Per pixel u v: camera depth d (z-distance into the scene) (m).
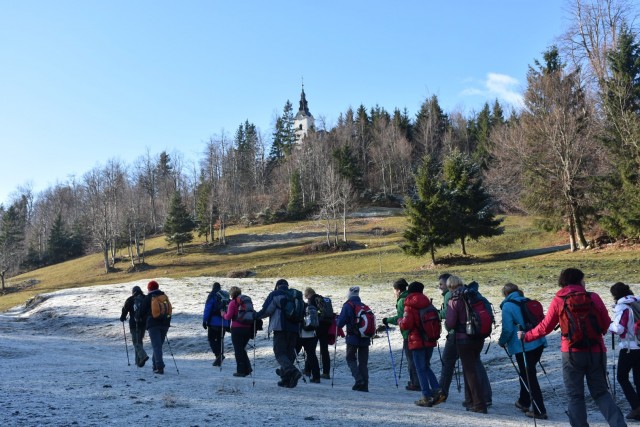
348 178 100.00
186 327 22.41
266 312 10.29
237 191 109.19
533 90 47.50
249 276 55.12
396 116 121.31
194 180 111.62
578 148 40.56
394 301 24.27
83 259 89.19
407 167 106.12
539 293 22.75
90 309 28.33
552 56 50.53
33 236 110.31
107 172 91.00
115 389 8.84
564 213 41.78
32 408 6.90
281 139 139.38
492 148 77.25
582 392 6.48
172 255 79.06
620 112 40.00
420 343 8.81
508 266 34.50
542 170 42.41
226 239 84.19
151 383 9.80
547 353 13.30
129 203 90.50
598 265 30.48
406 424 6.81
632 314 8.27
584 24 49.75
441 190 45.94
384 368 14.45
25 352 16.64
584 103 46.75
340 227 83.75
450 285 8.59
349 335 10.70
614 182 39.25
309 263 57.84
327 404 8.22
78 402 7.51
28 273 88.62
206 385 9.77
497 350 14.24
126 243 92.56
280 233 84.25
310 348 11.84
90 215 89.88
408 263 50.47
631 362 8.21
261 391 9.35
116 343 21.19
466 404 8.88
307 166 104.69
